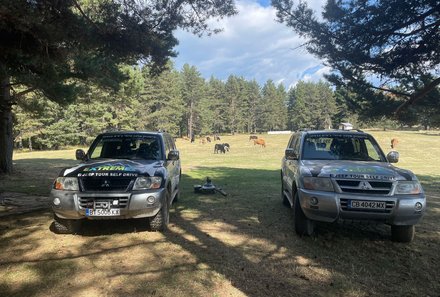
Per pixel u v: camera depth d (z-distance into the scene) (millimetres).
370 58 7484
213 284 4312
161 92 81125
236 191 11562
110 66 12594
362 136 7395
